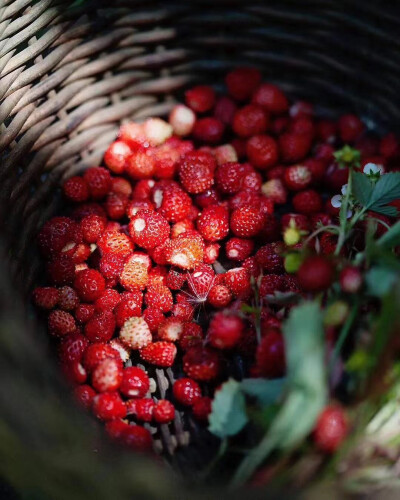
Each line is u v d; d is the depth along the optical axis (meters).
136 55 0.49
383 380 0.37
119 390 0.44
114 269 0.46
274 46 0.50
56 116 0.48
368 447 0.38
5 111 0.45
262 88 0.50
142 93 0.50
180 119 0.50
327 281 0.40
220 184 0.48
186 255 0.45
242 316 0.42
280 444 0.38
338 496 0.37
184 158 0.48
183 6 0.49
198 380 0.43
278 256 0.46
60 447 0.36
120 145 0.49
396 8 0.48
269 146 0.49
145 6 0.49
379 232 0.45
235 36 0.50
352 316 0.40
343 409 0.38
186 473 0.42
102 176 0.48
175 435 0.43
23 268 0.45
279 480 0.37
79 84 0.48
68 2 0.46
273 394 0.41
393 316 0.37
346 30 0.49
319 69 0.50
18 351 0.37
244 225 0.47
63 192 0.48
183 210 0.47
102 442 0.38
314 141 0.51
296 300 0.43
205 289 0.45
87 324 0.45
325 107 0.51
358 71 0.49
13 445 0.37
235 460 0.42
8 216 0.45
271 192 0.49
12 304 0.38
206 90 0.51
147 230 0.46
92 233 0.47
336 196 0.46
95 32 0.48
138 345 0.44
